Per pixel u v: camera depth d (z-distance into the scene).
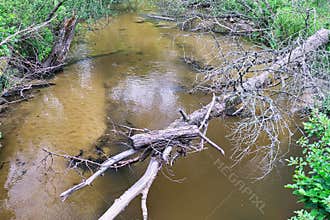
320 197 3.17
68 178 5.09
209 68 8.34
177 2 11.22
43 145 5.73
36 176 5.10
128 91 7.66
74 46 10.09
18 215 4.47
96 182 5.06
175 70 8.67
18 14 7.52
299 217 3.19
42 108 6.80
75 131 6.14
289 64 5.98
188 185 5.13
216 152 5.76
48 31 8.25
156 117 6.71
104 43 10.42
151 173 3.93
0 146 5.65
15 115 6.50
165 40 10.61
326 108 5.59
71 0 9.16
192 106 7.08
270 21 9.04
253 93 5.66
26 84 7.32
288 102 6.38
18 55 7.31
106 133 6.14
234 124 6.29
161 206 4.76
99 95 7.44
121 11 13.36
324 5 9.45
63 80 8.01
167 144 4.10
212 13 10.26
